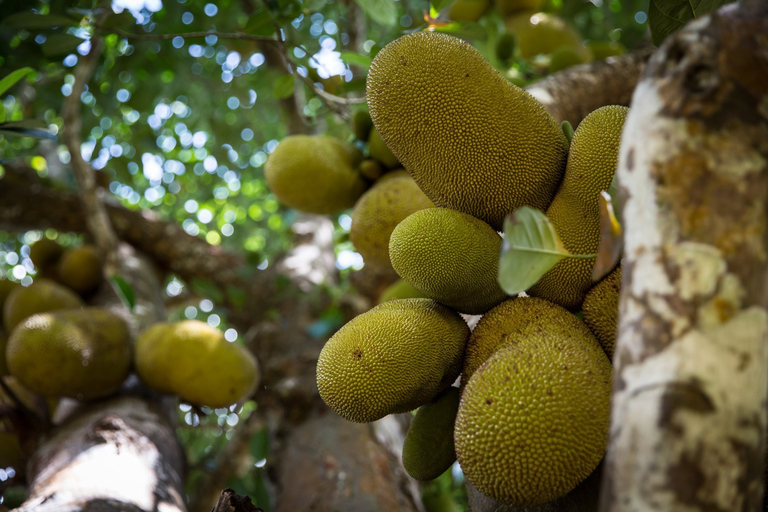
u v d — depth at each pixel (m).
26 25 2.42
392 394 1.14
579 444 0.97
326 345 1.20
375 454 2.52
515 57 2.91
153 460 2.10
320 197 2.20
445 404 1.24
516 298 1.26
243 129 5.86
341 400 1.14
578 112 2.17
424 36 1.24
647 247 0.75
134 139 5.26
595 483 1.08
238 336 4.35
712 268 0.72
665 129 0.77
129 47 4.55
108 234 3.33
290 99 3.86
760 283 0.72
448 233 1.19
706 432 0.68
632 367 0.73
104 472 1.89
